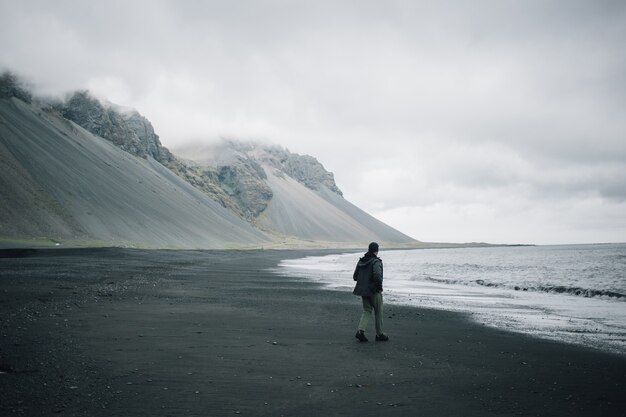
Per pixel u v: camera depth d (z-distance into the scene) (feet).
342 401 20.80
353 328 41.73
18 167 284.82
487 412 19.81
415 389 23.03
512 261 291.38
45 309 44.73
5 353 26.76
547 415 19.62
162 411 18.72
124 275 97.30
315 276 124.77
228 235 535.19
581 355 32.32
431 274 159.33
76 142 425.69
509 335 40.37
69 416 17.72
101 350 28.96
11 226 227.81
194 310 49.78
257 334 36.83
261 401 20.47
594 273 164.14
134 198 388.37
